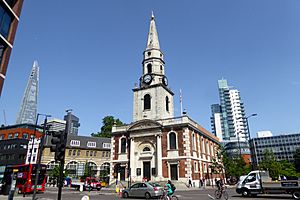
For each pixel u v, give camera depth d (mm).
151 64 50219
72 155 70375
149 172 42062
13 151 70438
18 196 27375
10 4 27438
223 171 57094
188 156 39219
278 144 105438
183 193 28172
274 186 22812
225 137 181000
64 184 61656
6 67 25797
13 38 27047
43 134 15953
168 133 42062
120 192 29781
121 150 46312
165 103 47594
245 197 23672
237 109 184875
